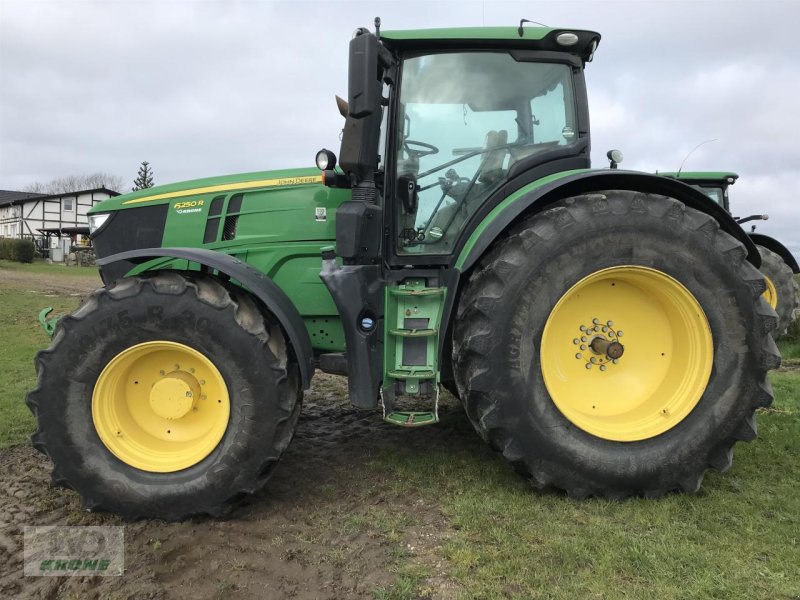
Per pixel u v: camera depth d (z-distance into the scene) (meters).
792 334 7.51
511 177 3.26
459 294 3.07
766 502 2.78
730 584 2.13
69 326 2.71
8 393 4.86
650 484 2.82
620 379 3.08
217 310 2.71
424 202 3.29
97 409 2.75
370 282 3.04
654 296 3.01
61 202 41.41
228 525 2.69
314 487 3.09
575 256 2.78
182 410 2.80
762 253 7.46
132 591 2.17
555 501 2.82
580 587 2.13
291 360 2.92
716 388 2.86
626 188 3.01
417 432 3.99
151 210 3.83
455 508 2.76
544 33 3.20
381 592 2.12
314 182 3.53
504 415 2.76
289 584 2.21
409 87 3.27
